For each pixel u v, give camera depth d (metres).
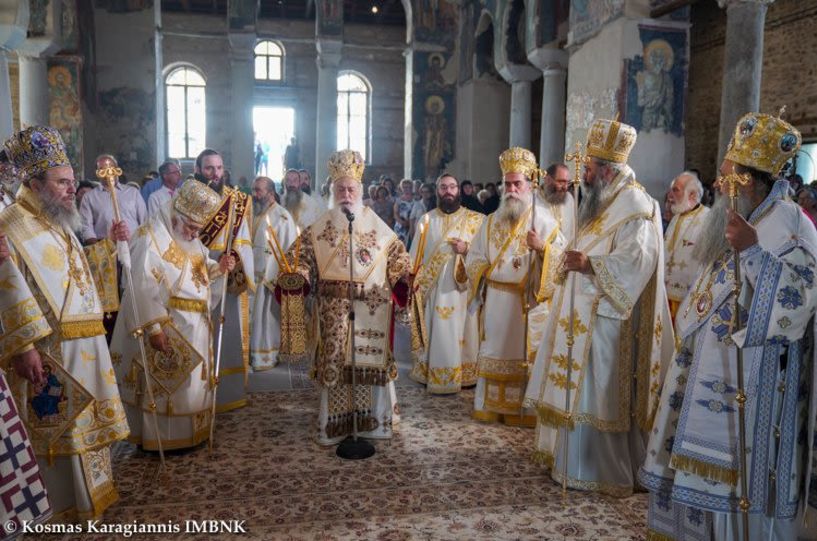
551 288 3.82
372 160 22.62
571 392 3.14
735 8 7.14
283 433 4.00
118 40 13.43
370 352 3.77
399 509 3.01
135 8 13.46
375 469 3.45
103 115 13.45
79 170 12.31
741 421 2.14
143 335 3.40
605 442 3.17
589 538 2.76
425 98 16.39
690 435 2.29
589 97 9.51
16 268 2.33
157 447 3.55
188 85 21.55
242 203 4.17
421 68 16.36
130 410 3.62
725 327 2.25
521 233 4.10
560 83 11.66
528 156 4.12
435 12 16.30
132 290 3.12
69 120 12.23
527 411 4.13
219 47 21.50
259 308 5.52
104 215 6.05
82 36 12.49
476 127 15.65
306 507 3.02
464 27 16.08
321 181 16.58
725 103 7.30
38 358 2.39
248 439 3.89
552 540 2.74
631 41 8.66
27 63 11.70
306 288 3.74
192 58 21.39
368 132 22.67
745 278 2.21
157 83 13.75
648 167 8.82
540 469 3.47
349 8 21.27
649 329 3.11
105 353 2.74
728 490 2.24
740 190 2.27
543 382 3.30
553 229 4.08
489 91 15.62
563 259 3.14
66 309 2.55
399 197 12.19
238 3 15.80
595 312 3.10
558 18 11.47
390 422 3.89
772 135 2.18
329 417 3.76
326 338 3.72
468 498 3.12
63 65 12.16
